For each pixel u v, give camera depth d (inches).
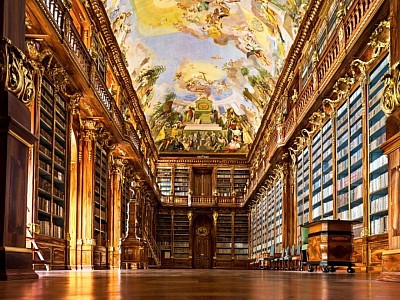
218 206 1627.7
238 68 1327.5
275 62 1125.7
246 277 338.3
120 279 269.4
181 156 1626.5
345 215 594.6
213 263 1631.4
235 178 1640.0
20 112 201.0
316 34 740.0
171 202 1619.1
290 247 938.1
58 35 510.6
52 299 108.0
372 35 477.4
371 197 506.3
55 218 619.2
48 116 573.3
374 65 504.1
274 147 1005.2
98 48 821.2
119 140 914.1
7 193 185.0
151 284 199.6
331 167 671.8
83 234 746.2
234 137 1624.0
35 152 507.5
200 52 1289.4
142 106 1417.3
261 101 1370.6
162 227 1648.6
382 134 481.7
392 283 219.6
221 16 1130.7
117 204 1017.5
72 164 753.6
